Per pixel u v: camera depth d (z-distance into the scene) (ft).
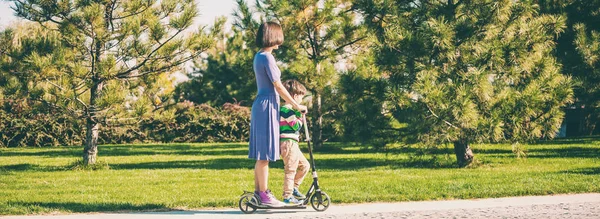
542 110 37.06
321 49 60.44
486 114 37.11
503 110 36.40
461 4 39.45
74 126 40.68
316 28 59.11
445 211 20.44
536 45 37.27
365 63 39.65
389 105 37.65
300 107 19.86
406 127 39.52
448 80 37.65
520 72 37.63
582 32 58.03
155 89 43.75
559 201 22.35
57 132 74.59
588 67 60.34
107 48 40.68
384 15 41.42
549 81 36.94
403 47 37.27
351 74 39.65
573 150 52.90
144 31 40.47
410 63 38.42
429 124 36.86
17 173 38.73
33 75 37.32
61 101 38.19
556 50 65.46
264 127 19.67
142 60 41.37
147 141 80.12
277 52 59.93
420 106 36.88
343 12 57.98
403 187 26.58
